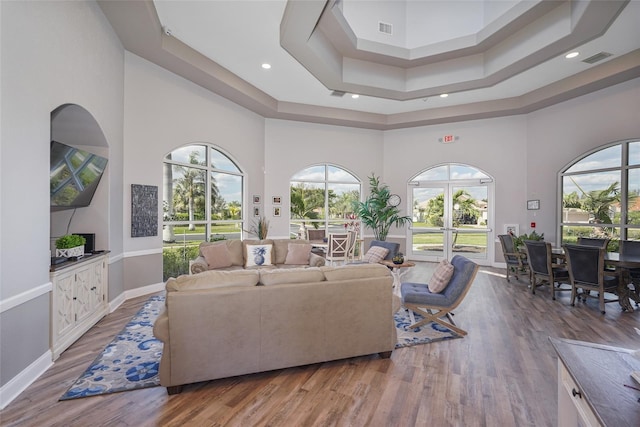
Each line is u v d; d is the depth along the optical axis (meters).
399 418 1.94
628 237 5.07
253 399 2.12
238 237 6.46
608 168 5.28
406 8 5.09
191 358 2.16
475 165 7.17
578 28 3.59
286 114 6.84
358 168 7.86
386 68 5.35
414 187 7.88
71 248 3.07
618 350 1.28
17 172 2.16
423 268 6.84
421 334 3.27
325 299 2.47
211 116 5.62
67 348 2.83
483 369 2.55
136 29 3.78
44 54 2.44
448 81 5.18
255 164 6.75
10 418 1.90
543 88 5.79
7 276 2.07
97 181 3.66
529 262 4.88
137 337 3.10
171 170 5.10
